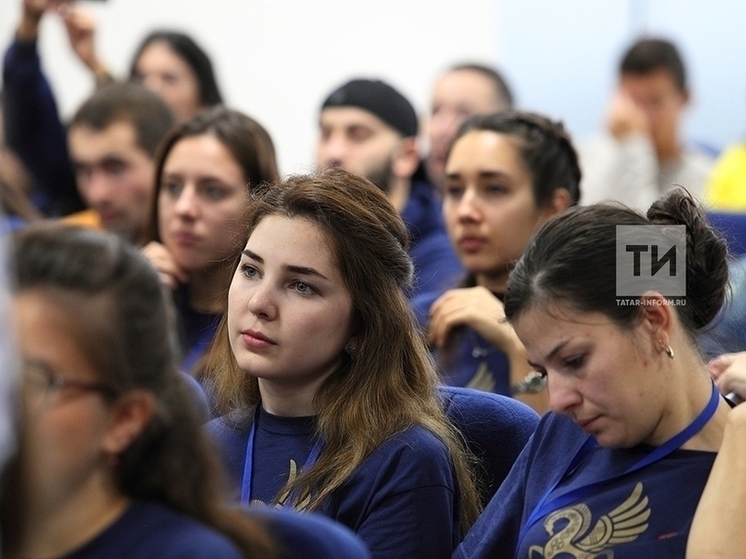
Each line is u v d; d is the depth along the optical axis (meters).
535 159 7.15
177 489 3.41
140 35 15.44
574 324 4.17
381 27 15.61
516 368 6.59
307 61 15.56
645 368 4.21
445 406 5.63
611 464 4.54
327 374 5.21
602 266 4.19
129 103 8.95
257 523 3.71
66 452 3.21
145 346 3.31
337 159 10.13
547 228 4.36
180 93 11.59
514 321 4.33
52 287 3.24
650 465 4.41
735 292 5.52
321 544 3.87
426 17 15.63
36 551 3.27
